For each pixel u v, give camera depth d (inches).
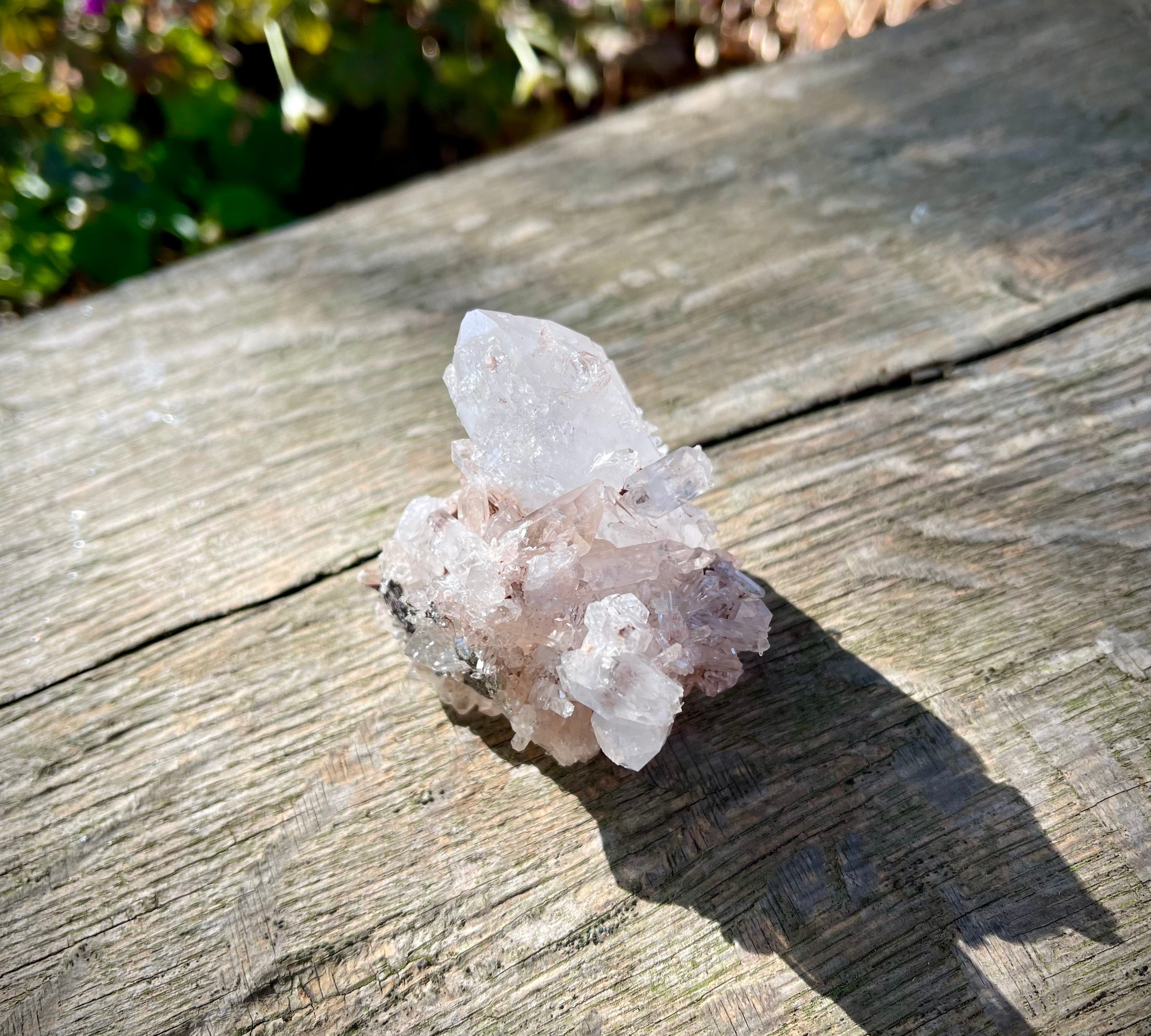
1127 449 8.2
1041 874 6.0
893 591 7.4
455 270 11.0
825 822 6.3
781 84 13.4
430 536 6.3
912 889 6.0
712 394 9.1
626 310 10.2
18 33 14.1
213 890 6.4
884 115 12.3
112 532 8.7
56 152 14.0
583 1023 5.7
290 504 8.7
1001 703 6.7
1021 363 9.0
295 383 9.8
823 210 11.0
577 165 12.5
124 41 14.4
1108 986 5.5
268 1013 5.9
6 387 10.3
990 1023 5.5
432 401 9.4
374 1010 5.9
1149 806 6.1
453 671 6.2
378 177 17.0
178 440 9.4
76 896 6.5
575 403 6.4
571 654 5.7
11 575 8.4
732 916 6.0
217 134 14.9
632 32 17.8
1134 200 10.4
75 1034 6.0
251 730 7.2
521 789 6.6
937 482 8.1
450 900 6.2
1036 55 12.9
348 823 6.6
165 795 6.9
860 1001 5.6
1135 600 7.2
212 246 15.0
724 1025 5.6
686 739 6.7
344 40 15.6
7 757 7.2
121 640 7.8
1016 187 10.8
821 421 8.8
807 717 6.7
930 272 10.0
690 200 11.5
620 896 6.1
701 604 6.4
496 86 16.4
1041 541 7.6
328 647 7.6
